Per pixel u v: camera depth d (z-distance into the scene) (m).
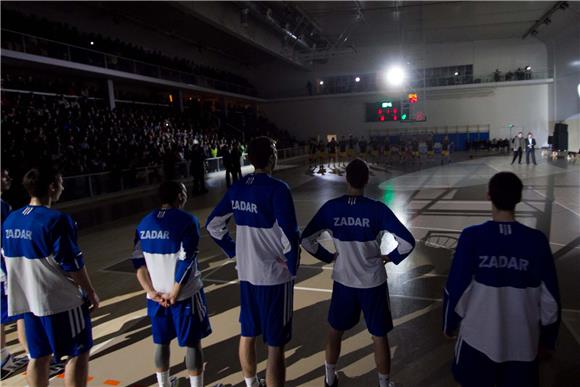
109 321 4.26
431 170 18.48
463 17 25.59
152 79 22.39
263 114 36.94
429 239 6.91
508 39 31.33
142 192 15.30
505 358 1.97
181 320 2.73
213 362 3.37
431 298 4.50
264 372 3.21
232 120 30.12
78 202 12.64
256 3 22.69
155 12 22.33
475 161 22.42
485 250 1.96
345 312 2.75
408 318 4.04
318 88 35.91
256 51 32.66
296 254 2.54
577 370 3.05
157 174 16.23
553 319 1.92
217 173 19.92
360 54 34.44
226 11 21.95
